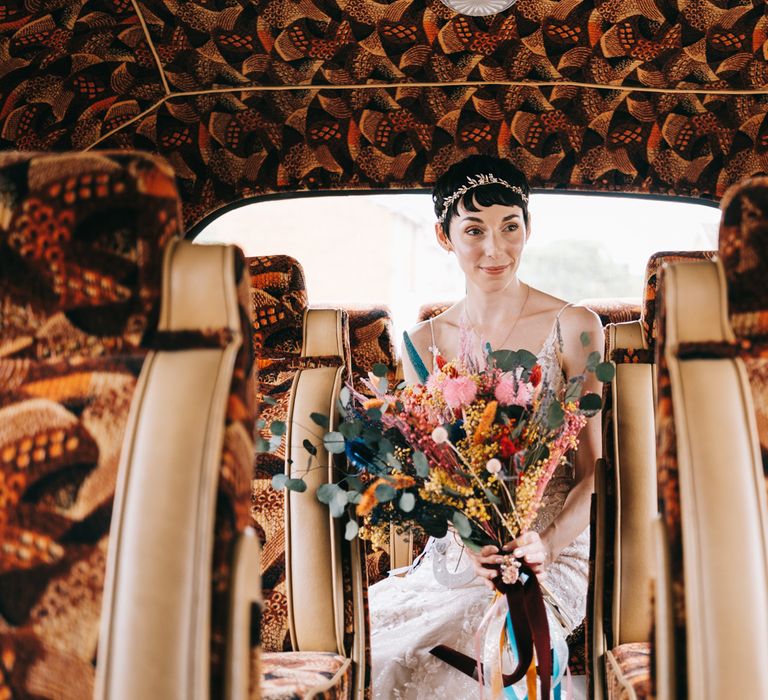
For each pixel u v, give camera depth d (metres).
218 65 3.72
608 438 2.24
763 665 1.18
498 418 2.16
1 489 1.20
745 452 1.22
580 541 2.88
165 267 1.22
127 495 1.16
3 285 1.20
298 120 3.99
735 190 1.26
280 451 2.33
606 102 3.92
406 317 12.52
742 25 3.54
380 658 2.49
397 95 3.92
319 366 2.44
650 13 3.51
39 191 1.18
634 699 1.60
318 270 13.64
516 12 3.52
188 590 1.12
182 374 1.20
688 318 1.28
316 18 3.52
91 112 3.72
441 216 3.05
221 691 1.14
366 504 1.99
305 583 2.21
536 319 3.04
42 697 1.15
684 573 1.22
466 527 2.08
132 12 3.37
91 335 1.22
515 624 2.22
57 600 1.16
